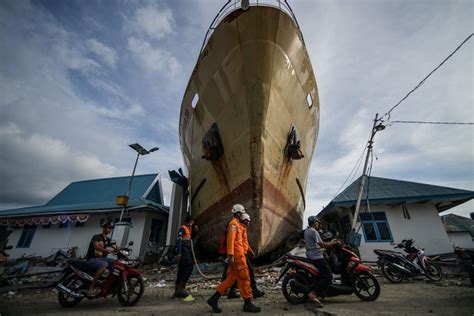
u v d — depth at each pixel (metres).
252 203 6.48
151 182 17.45
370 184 13.16
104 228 4.50
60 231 13.94
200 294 4.50
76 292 3.71
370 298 3.68
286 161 7.52
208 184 8.36
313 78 8.23
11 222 14.00
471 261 5.13
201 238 9.52
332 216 13.80
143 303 3.85
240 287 3.17
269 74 6.28
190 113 8.91
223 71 6.85
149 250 11.12
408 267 5.66
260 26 6.02
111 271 3.83
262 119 6.33
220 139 7.50
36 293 5.16
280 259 7.17
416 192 11.26
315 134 9.90
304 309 3.20
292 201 8.66
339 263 3.87
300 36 7.11
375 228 11.02
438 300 3.63
